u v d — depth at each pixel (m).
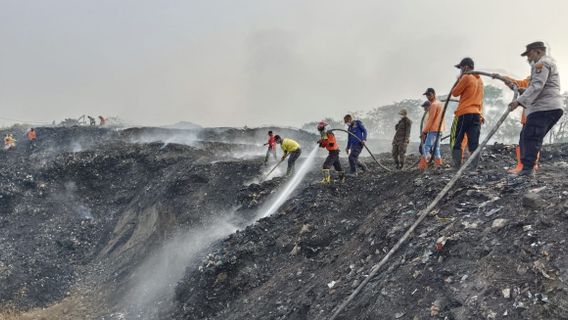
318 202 8.48
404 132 9.23
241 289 7.50
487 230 4.44
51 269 14.59
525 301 3.50
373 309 4.46
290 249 7.74
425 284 4.30
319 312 5.27
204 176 14.98
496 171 6.04
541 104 5.02
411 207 6.06
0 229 16.91
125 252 14.49
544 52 5.00
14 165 20.77
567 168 5.64
